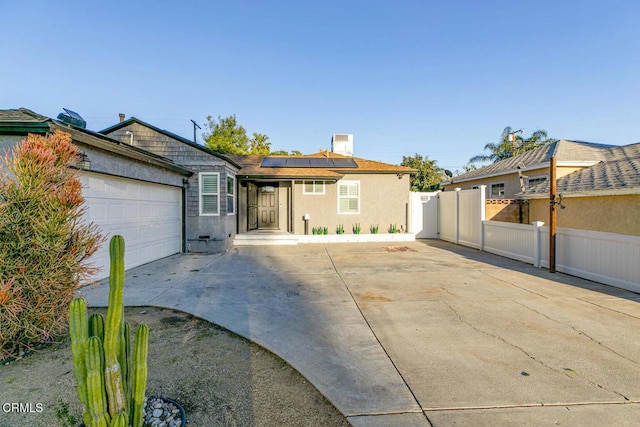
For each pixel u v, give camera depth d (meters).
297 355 3.30
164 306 4.89
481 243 10.79
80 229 3.80
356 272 7.43
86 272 3.76
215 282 6.42
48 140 3.56
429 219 14.38
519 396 2.56
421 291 5.76
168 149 10.29
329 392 2.64
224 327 4.08
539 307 4.81
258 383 2.80
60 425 2.25
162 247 9.09
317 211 13.95
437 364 3.10
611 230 7.78
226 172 10.59
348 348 3.47
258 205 14.07
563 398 2.54
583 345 3.50
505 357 3.24
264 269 7.75
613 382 2.76
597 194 7.80
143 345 1.98
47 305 3.39
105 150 6.20
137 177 7.50
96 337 1.73
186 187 10.21
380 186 14.17
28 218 3.29
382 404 2.48
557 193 8.98
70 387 2.73
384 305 4.96
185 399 2.56
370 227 14.13
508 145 24.31
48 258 3.40
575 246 6.89
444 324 4.16
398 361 3.16
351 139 19.16
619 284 5.89
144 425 2.21
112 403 1.81
